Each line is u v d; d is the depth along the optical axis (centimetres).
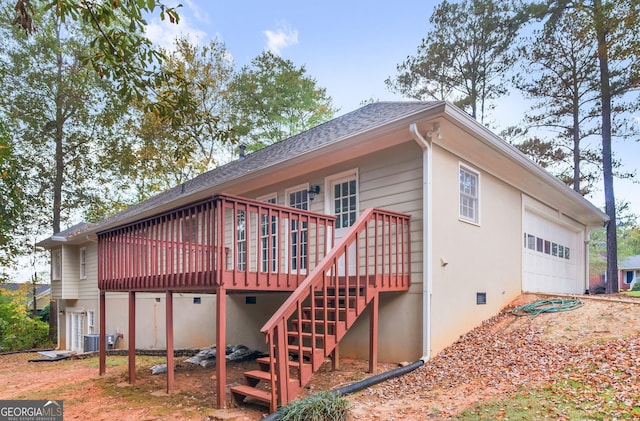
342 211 758
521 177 876
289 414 370
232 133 633
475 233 728
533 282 961
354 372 568
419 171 627
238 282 492
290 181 876
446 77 1862
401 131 611
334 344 482
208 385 602
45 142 1838
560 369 459
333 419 376
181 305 1143
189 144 719
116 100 1789
